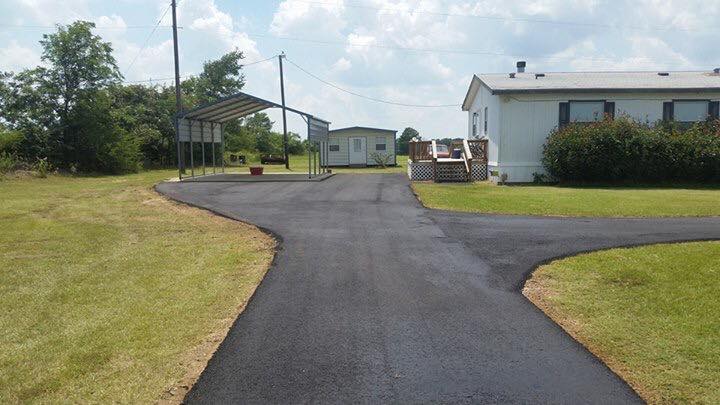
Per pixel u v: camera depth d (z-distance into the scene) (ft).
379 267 22.57
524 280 20.74
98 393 12.01
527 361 13.66
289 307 17.67
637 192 49.52
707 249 24.64
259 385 12.38
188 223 34.06
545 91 59.57
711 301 17.99
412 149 68.85
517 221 33.27
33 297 18.79
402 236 28.91
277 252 25.39
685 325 16.02
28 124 83.51
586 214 35.81
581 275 21.15
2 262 23.80
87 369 13.16
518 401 11.66
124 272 22.11
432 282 20.45
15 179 68.59
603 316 16.87
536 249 25.53
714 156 55.72
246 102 67.05
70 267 22.94
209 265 23.21
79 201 46.03
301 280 20.72
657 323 16.21
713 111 60.95
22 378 12.71
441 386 12.34
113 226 33.09
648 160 56.75
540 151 60.90
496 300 18.40
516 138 60.75
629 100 60.85
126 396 11.87
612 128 57.00
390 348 14.46
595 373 13.00
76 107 85.25
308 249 25.96
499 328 15.88
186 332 15.53
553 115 60.70
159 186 58.70
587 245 26.11
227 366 13.34
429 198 45.19
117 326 15.98
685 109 61.11
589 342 14.88
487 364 13.48
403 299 18.49
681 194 47.39
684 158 56.34
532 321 16.44
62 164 85.10
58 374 12.89
